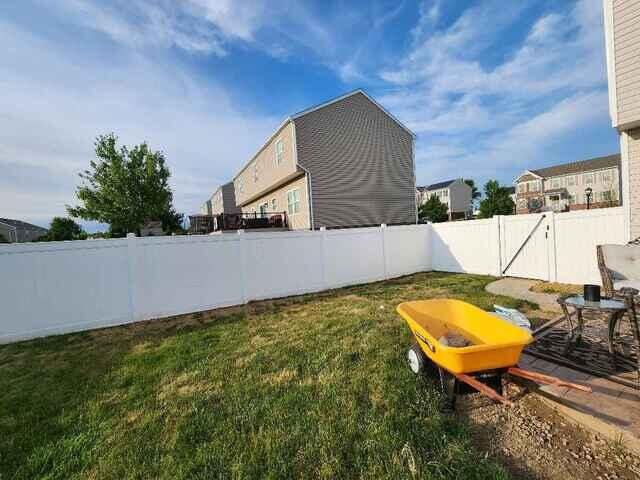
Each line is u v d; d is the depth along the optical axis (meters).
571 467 1.88
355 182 16.69
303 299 7.37
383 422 2.29
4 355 4.47
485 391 2.21
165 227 25.16
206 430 2.39
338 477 1.81
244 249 7.19
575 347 3.36
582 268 6.75
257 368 3.51
